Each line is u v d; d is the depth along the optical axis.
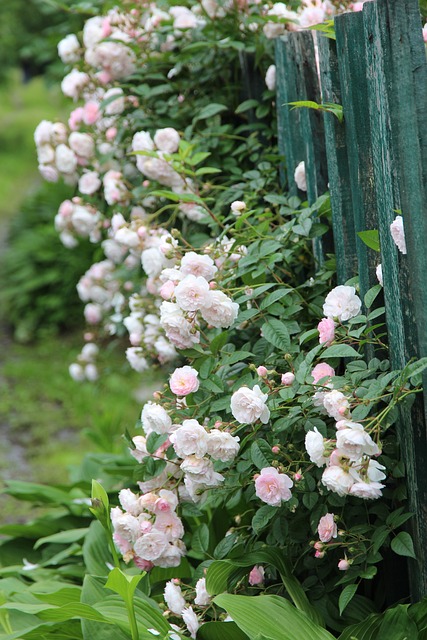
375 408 2.36
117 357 7.29
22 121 24.75
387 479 2.38
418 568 2.33
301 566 2.52
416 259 2.17
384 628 2.20
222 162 3.50
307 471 2.30
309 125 2.84
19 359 8.83
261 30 3.51
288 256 2.70
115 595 2.46
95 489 2.44
